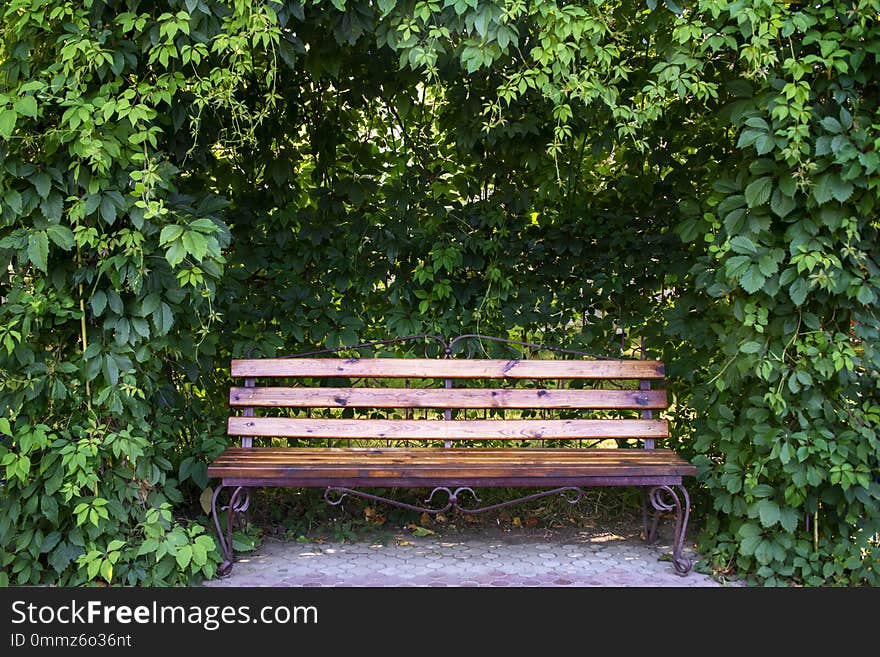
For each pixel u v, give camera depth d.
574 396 4.28
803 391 3.54
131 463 3.49
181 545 3.43
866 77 3.38
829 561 3.63
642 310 4.80
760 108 3.44
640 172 4.71
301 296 4.62
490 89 4.38
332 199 4.68
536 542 4.34
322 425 4.16
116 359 3.35
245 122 4.36
